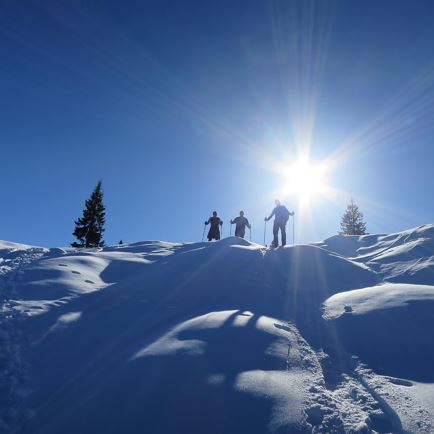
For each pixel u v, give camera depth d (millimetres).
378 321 6441
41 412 4191
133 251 12625
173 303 7516
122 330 6145
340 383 4938
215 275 9156
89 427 3889
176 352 5035
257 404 4066
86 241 45969
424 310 6605
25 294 7457
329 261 10789
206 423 3846
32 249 12508
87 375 4773
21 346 5508
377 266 10922
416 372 5062
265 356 5164
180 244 13875
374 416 4160
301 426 3807
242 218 17047
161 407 4062
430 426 3879
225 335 5672
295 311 7461
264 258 10883
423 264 10086
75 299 7414
